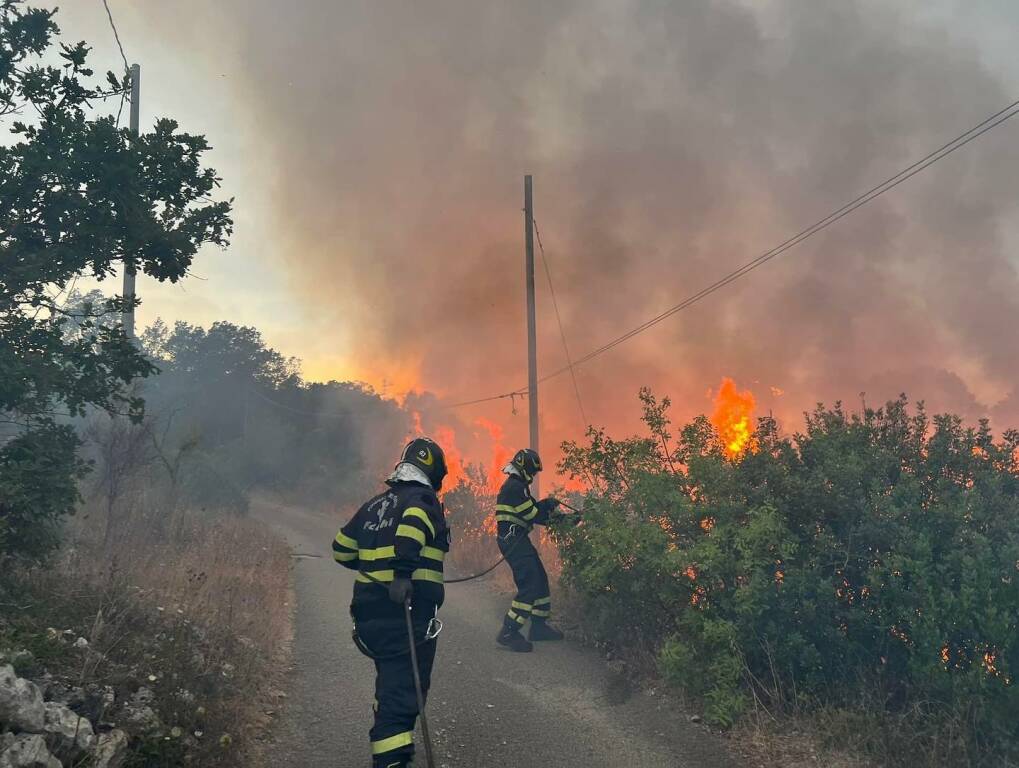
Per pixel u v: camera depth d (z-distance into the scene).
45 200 5.58
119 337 5.99
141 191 5.91
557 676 5.45
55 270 5.61
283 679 5.25
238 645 5.33
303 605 8.21
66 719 2.93
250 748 3.87
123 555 7.35
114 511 9.58
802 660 4.26
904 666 4.18
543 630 6.47
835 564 4.47
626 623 5.84
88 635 4.21
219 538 11.14
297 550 13.70
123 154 5.77
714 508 5.03
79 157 5.62
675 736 4.28
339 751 4.00
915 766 3.56
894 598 4.04
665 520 5.35
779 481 4.82
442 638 6.61
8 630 3.80
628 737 4.27
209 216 6.38
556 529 6.45
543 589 6.42
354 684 5.21
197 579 6.76
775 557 4.68
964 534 4.12
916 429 4.97
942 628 3.83
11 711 2.73
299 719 4.49
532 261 16.53
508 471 6.66
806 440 5.12
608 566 5.30
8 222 5.47
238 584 7.70
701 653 4.70
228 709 4.05
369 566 3.43
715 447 5.42
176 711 3.66
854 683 4.26
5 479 4.84
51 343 5.52
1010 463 4.62
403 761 3.21
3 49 5.71
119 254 6.03
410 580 3.28
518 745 4.14
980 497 4.25
